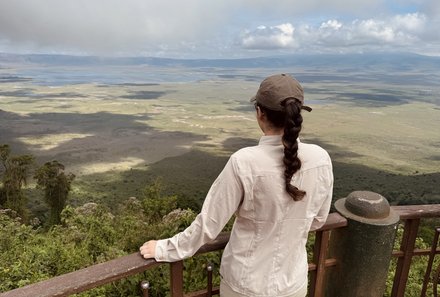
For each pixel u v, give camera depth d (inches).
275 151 46.7
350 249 62.5
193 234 46.4
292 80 47.6
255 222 47.3
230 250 50.1
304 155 47.6
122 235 208.7
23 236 219.5
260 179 45.1
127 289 109.5
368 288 63.2
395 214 63.6
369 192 64.9
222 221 45.7
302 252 51.7
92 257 181.2
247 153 46.1
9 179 1139.9
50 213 1165.1
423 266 146.6
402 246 73.2
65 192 1109.1
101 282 46.1
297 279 50.1
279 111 45.9
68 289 43.8
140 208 362.0
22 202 1141.1
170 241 49.0
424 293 79.0
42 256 167.5
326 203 51.6
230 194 45.1
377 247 60.9
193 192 2576.3
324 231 61.4
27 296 42.0
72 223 229.8
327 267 67.2
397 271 75.0
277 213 46.3
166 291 107.0
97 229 208.2
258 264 47.9
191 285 98.6
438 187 3201.3
